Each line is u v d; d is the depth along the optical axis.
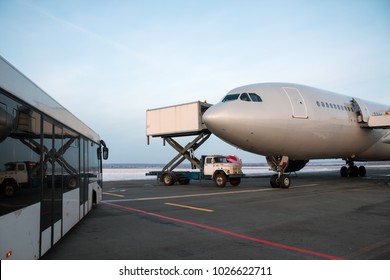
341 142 19.81
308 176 31.16
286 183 17.88
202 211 10.61
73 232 7.63
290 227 7.89
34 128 4.91
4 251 3.72
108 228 8.08
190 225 8.33
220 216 9.60
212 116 15.86
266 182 24.45
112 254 5.78
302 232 7.33
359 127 20.73
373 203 11.92
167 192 17.58
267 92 16.62
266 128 15.77
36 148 4.97
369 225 8.04
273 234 7.16
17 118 4.28
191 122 22.44
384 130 23.23
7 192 3.86
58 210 6.16
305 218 9.09
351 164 27.91
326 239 6.65
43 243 5.19
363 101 22.88
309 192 15.73
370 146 22.53
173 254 5.73
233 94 17.14
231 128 15.63
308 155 19.08
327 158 22.73
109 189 20.34
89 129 10.08
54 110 6.03
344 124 19.39
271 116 15.82
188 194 16.17
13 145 4.11
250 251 5.84
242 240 6.66
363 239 6.62
